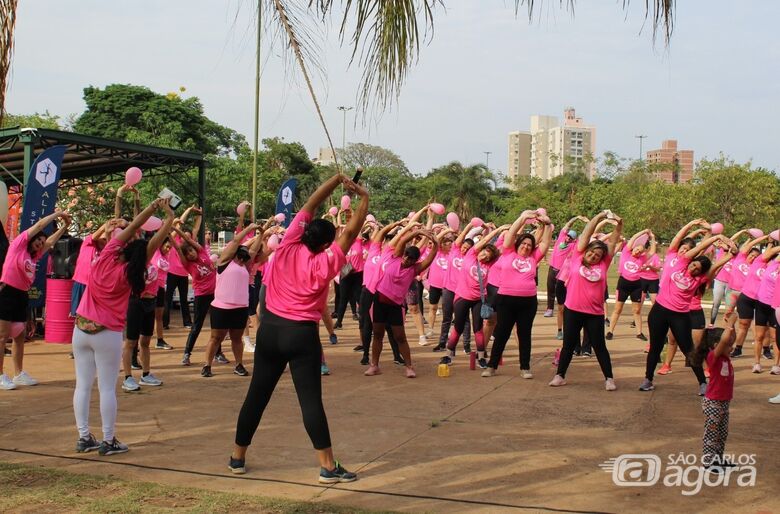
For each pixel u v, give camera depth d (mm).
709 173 28609
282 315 5008
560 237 15727
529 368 9555
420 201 58000
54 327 11219
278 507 4539
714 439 5449
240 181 37188
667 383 9125
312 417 5035
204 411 7262
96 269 5582
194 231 11625
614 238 8672
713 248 11906
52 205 11195
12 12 4852
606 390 8633
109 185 21391
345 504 4652
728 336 5355
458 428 6750
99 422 6738
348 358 10820
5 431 6375
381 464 5586
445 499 4785
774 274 9688
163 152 15852
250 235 13680
